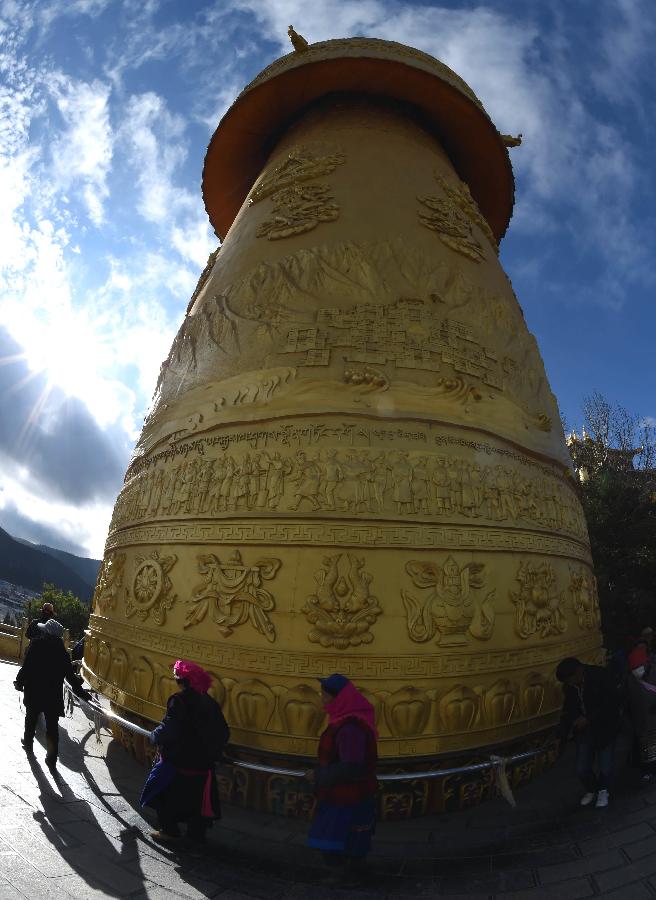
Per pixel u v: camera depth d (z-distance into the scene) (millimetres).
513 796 7109
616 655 7027
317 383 8328
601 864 5207
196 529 7898
